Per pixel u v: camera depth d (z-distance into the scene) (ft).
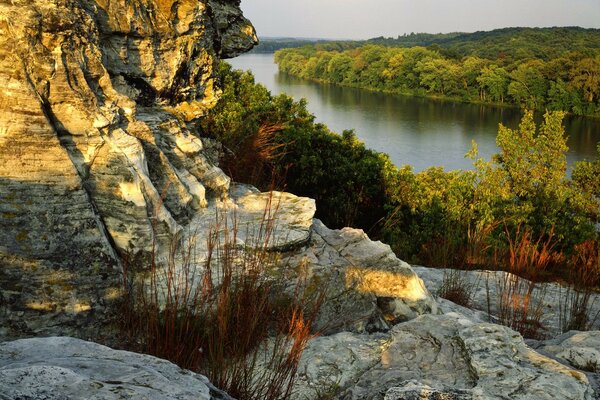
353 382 16.10
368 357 17.34
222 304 15.05
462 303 28.63
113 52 21.91
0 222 16.97
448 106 378.94
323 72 529.45
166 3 24.17
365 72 475.31
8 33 17.01
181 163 23.18
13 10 17.03
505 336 16.80
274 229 22.11
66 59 18.13
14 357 11.17
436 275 32.76
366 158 58.29
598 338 20.51
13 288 17.02
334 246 22.70
